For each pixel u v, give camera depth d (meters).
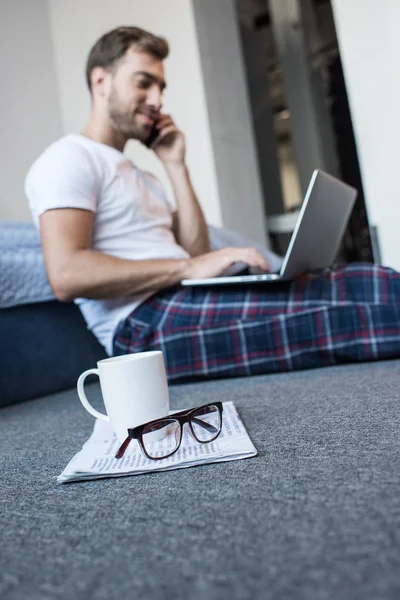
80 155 1.33
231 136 3.09
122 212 1.40
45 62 3.58
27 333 1.52
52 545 0.42
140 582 0.34
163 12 3.05
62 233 1.26
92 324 1.45
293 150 3.36
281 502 0.44
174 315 1.35
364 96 2.46
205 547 0.38
